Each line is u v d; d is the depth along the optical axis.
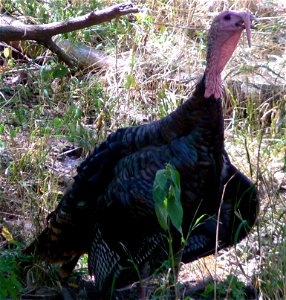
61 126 9.83
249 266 7.73
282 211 8.15
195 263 7.88
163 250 7.01
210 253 7.45
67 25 10.05
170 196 6.31
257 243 7.84
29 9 11.59
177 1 12.38
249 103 10.08
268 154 9.31
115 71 10.79
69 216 7.20
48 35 10.18
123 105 10.35
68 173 9.16
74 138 9.67
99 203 7.02
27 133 9.78
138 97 10.54
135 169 6.86
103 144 7.23
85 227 7.29
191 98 6.83
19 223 8.30
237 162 9.12
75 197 7.16
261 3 12.71
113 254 7.01
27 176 8.92
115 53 11.05
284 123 9.98
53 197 8.45
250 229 7.53
